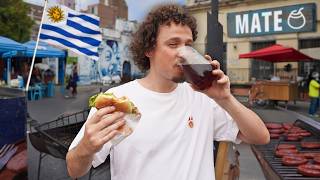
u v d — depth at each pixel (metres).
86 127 1.18
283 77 20.06
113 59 32.84
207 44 4.21
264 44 22.09
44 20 5.14
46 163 5.51
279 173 2.41
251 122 1.48
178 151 1.47
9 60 15.70
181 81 1.47
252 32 22.22
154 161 1.43
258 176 4.71
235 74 22.23
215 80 1.37
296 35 20.69
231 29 22.98
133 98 1.51
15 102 3.55
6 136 3.45
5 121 3.43
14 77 16.72
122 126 1.18
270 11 21.47
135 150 1.43
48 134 3.95
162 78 1.52
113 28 32.75
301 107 15.28
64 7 5.28
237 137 1.65
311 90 12.88
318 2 19.95
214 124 1.65
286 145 3.28
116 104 1.18
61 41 5.29
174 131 1.49
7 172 3.50
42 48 14.48
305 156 2.85
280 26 21.19
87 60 30.31
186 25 1.47
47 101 15.52
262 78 20.19
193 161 1.48
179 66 1.41
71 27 5.33
